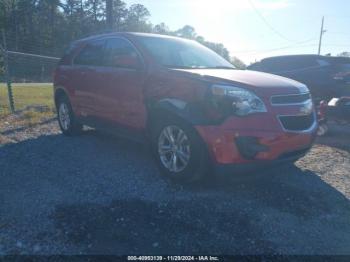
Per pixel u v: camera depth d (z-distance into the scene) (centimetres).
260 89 412
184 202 402
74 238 330
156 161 477
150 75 480
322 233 351
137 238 332
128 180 462
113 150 598
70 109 677
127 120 526
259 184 461
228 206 396
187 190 433
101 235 336
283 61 1145
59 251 312
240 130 394
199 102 418
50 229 345
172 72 457
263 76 464
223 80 419
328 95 1023
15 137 686
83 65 632
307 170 524
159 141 468
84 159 549
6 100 1329
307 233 350
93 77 591
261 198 420
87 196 414
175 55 527
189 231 345
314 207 403
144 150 599
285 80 469
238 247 323
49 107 1088
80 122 656
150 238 332
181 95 436
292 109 427
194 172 428
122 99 526
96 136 699
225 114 399
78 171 496
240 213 382
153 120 481
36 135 709
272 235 344
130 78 510
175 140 447
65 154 575
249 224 361
